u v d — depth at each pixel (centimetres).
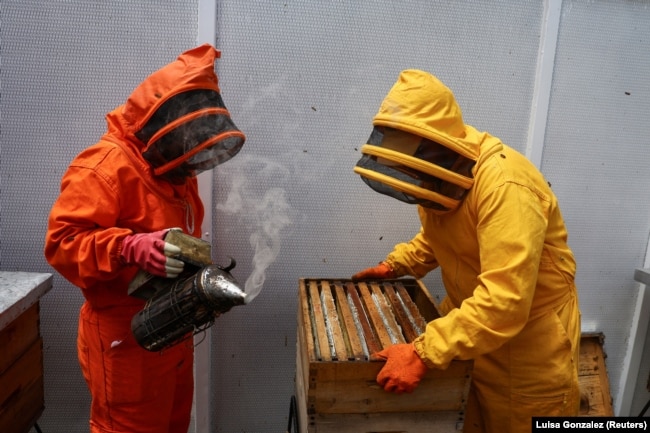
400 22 163
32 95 154
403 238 183
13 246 165
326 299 143
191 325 112
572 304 138
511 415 138
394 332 128
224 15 154
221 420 194
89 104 157
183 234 114
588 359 201
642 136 185
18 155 158
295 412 163
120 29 152
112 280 126
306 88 164
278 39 159
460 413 121
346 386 113
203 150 112
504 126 177
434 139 108
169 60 156
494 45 169
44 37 150
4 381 134
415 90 112
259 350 188
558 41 171
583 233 192
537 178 128
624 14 172
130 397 133
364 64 165
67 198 114
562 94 177
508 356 134
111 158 116
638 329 202
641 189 191
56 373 179
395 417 118
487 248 113
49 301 172
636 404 212
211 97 115
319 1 158
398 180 111
